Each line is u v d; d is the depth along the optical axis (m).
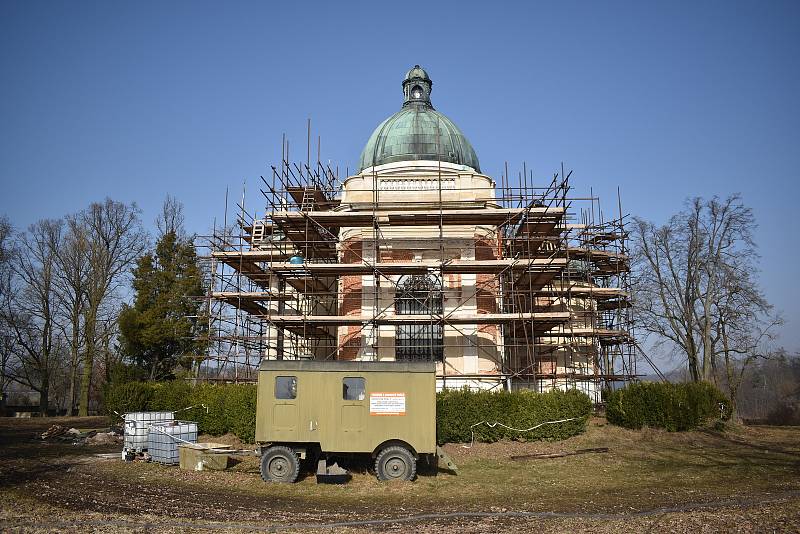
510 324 28.09
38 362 45.97
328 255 31.80
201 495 14.14
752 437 25.52
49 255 46.28
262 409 16.08
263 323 31.22
